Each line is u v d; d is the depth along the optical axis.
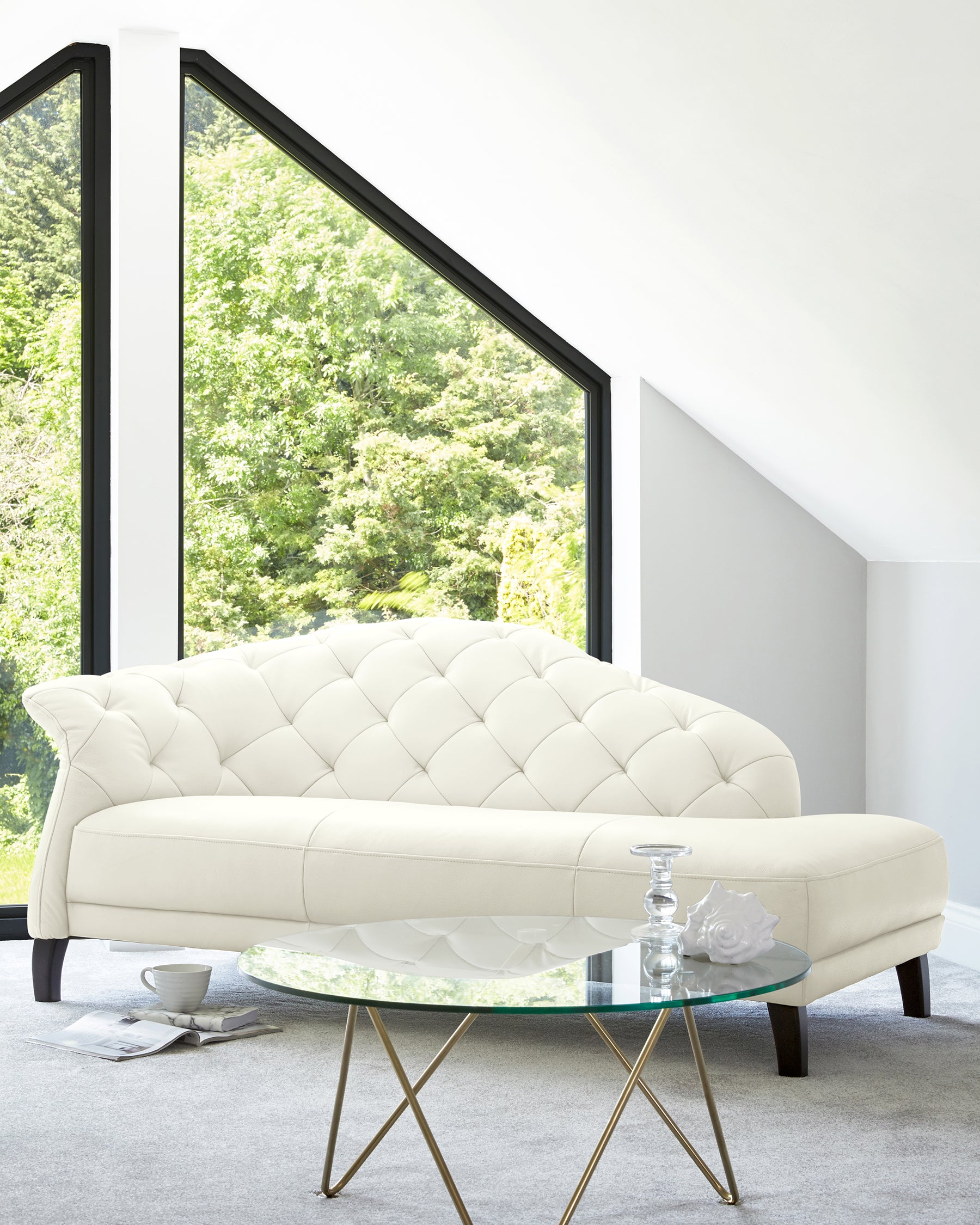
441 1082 3.04
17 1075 3.09
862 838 3.31
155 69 4.54
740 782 3.75
